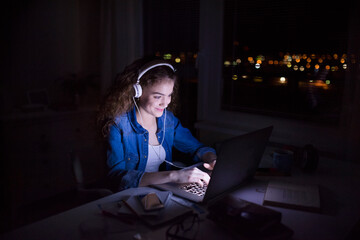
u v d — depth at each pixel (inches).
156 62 57.7
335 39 69.0
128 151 61.1
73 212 43.1
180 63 97.3
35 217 93.0
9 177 94.8
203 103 94.7
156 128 65.9
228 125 89.3
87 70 126.1
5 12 105.6
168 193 46.8
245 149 48.2
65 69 123.2
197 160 67.5
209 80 93.0
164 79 57.3
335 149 70.4
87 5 120.7
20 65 110.0
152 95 57.8
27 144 96.2
